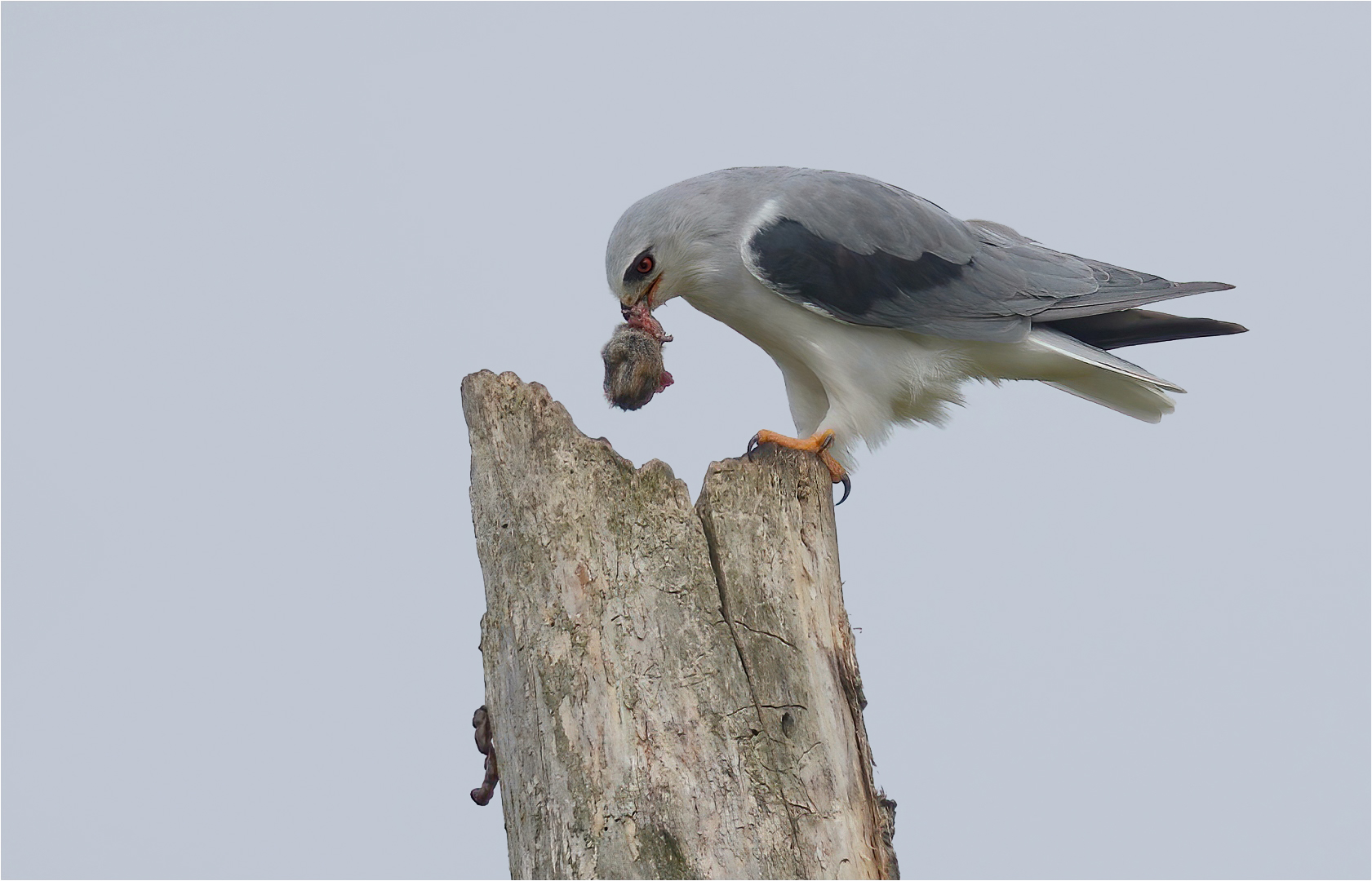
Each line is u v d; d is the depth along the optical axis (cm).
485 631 946
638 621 884
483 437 953
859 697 956
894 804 963
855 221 1291
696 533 912
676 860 841
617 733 862
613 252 1275
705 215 1271
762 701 891
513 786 902
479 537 956
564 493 910
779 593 927
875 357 1300
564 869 854
